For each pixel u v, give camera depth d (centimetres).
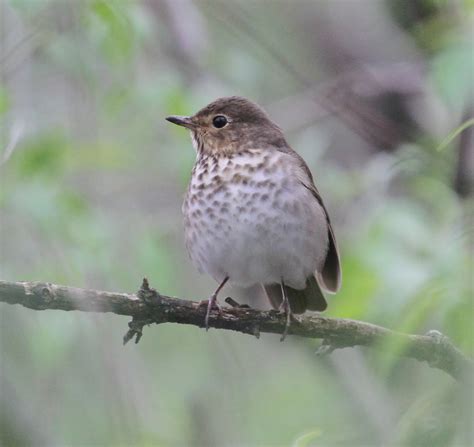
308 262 1084
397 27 1442
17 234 1284
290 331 934
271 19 1546
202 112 1125
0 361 1246
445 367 929
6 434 1213
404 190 1302
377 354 1002
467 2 1153
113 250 1285
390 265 1040
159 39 1475
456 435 839
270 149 1090
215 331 1418
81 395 1305
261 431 1403
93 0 1280
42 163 1307
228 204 1059
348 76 1373
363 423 1106
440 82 994
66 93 1370
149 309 878
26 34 1320
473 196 1150
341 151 1445
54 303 845
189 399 1320
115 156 1340
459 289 973
